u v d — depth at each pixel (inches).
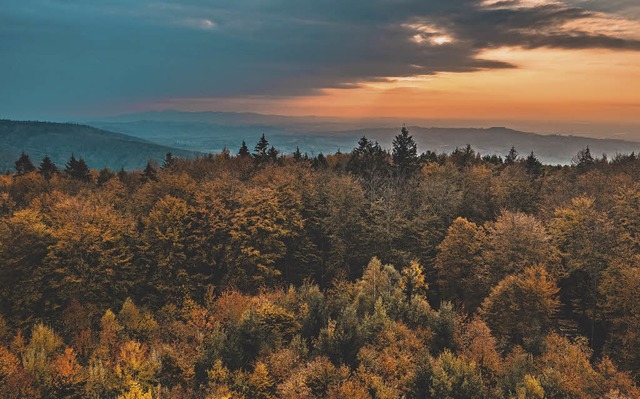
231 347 1488.7
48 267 2001.7
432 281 2486.5
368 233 2613.2
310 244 2632.9
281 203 2637.8
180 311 1974.7
